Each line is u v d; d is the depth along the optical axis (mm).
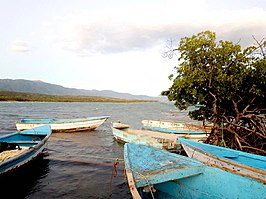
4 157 8766
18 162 8547
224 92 10969
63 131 21375
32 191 8469
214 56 10938
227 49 10711
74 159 12617
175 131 15508
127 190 8695
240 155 7754
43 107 75562
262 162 7066
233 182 5766
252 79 10961
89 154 13836
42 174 10227
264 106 11359
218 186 6055
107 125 28828
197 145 9125
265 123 10773
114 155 13727
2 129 23500
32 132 12492
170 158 7426
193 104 12109
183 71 11188
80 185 9102
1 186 7945
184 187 6703
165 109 80750
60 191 8523
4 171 7773
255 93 10445
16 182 8711
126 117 43125
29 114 44531
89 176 10078
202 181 6387
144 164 6801
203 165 6512
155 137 14039
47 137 11633
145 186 5711
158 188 7020
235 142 11078
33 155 9883
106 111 61750
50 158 12656
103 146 16188
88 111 59406
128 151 8047
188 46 11086
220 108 12016
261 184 5227
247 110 11703
